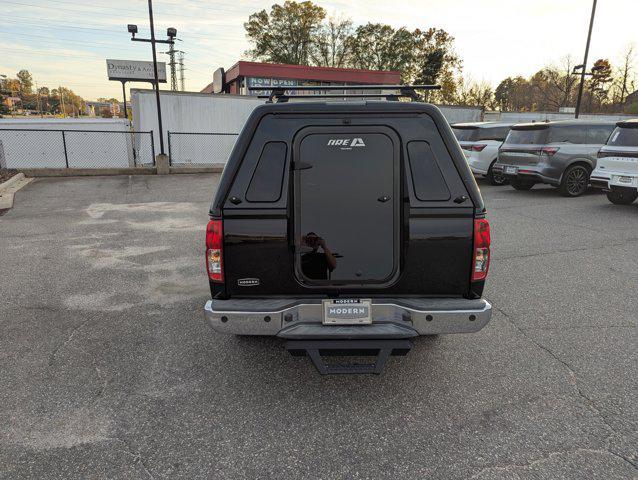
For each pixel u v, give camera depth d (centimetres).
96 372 342
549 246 686
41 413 291
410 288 296
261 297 299
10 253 670
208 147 1884
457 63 5622
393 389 319
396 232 301
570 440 264
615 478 234
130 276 568
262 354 370
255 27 5625
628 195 1005
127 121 1944
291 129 294
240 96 1888
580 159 1113
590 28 2234
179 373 341
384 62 5734
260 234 291
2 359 362
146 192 1260
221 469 243
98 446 261
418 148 292
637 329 411
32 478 236
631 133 898
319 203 300
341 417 288
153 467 244
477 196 288
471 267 293
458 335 402
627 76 5597
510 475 238
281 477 237
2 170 1537
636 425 277
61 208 1030
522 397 308
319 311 294
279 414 291
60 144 1892
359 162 298
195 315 450
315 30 5625
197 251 683
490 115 2519
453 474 238
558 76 5694
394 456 252
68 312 457
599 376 333
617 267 587
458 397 309
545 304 470
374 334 281
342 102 296
